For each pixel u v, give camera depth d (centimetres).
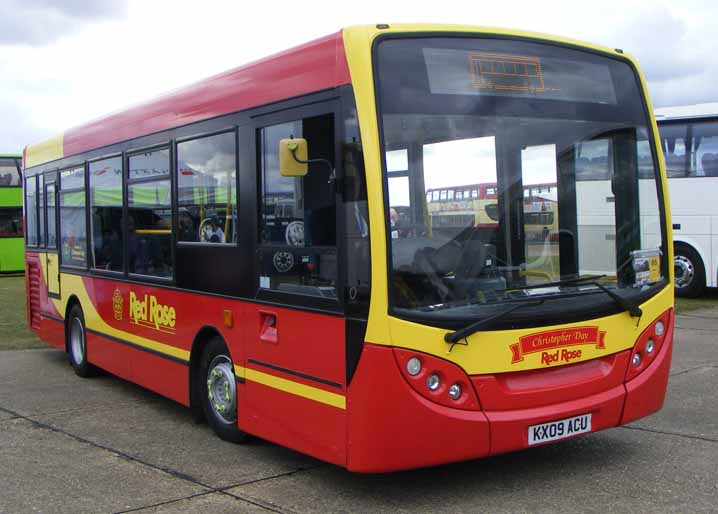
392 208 507
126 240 875
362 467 510
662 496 541
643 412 593
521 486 568
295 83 583
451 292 518
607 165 599
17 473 625
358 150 514
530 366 533
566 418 546
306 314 562
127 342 875
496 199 546
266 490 575
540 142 569
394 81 523
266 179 616
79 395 917
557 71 588
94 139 966
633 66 631
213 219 693
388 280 500
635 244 603
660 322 607
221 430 706
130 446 697
